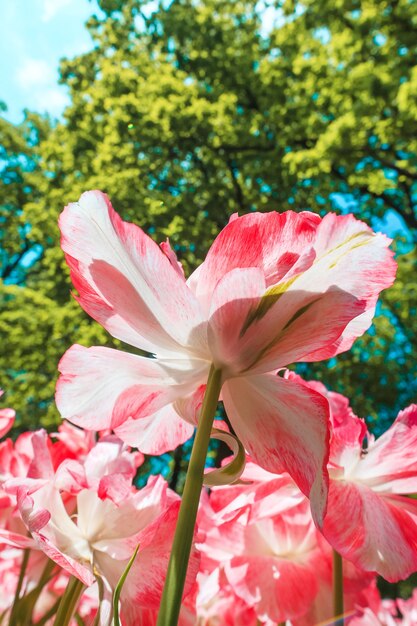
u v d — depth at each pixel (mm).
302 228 206
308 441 195
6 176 7133
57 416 4699
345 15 4406
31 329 4953
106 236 201
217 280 208
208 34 5547
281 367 203
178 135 4852
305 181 4914
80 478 224
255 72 5219
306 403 198
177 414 242
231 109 4883
